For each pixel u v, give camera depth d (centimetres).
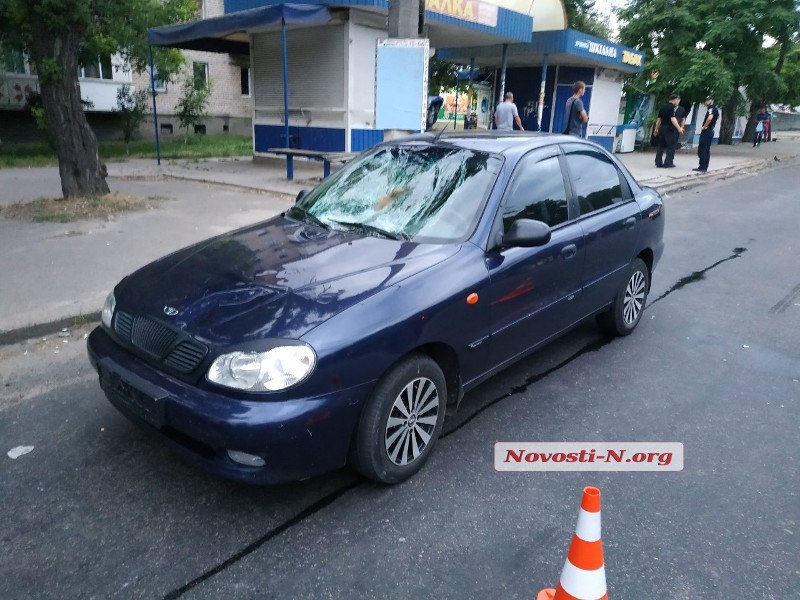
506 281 363
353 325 287
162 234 769
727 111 3022
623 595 254
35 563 265
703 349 512
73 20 875
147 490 314
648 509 309
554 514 303
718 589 258
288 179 1230
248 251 361
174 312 303
